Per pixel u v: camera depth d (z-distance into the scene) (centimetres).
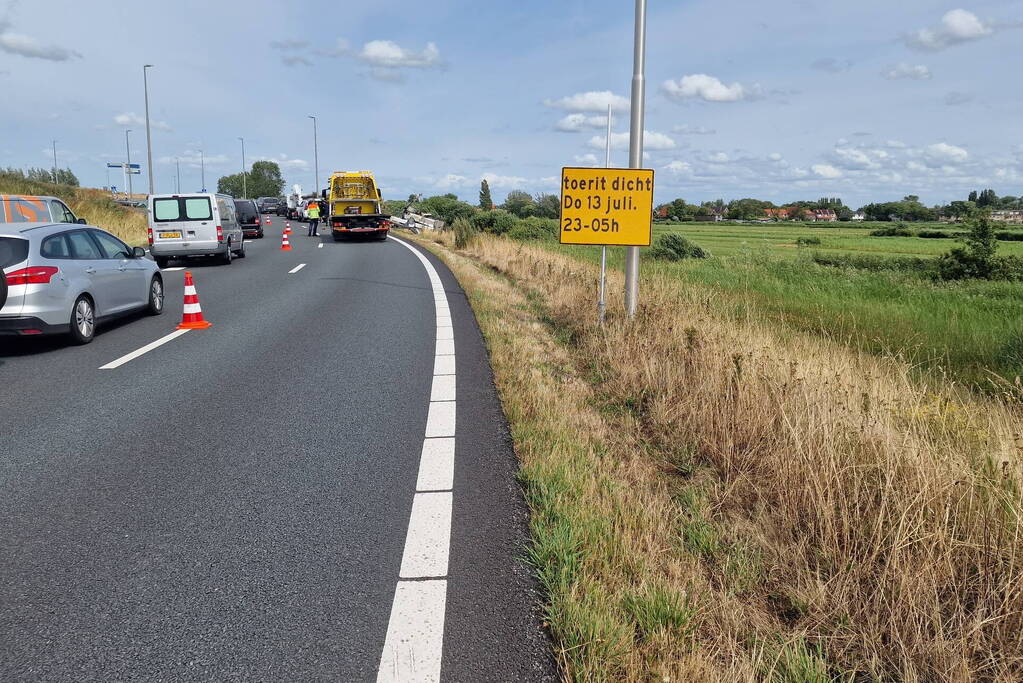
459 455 468
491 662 255
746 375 545
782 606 299
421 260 2088
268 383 666
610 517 359
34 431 525
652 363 643
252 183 16788
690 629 268
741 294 1562
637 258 878
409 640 269
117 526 369
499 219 4506
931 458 344
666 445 493
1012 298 1638
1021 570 267
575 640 258
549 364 733
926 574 275
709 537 350
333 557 334
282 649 265
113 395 626
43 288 811
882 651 261
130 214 3591
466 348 827
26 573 321
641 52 839
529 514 377
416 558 332
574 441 475
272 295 1323
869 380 576
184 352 814
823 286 1884
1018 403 557
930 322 1187
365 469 445
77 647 268
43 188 3466
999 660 249
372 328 963
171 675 251
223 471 443
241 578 316
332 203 3222
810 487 355
